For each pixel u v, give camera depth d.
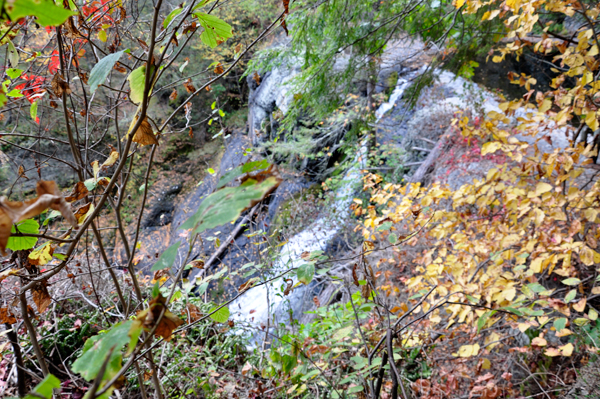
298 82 3.84
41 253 0.88
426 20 3.45
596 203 1.69
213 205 0.39
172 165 10.12
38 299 0.91
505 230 2.11
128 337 0.38
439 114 6.28
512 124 4.71
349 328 1.71
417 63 7.12
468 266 2.09
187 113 1.27
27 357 1.80
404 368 2.15
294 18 3.18
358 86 6.26
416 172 5.71
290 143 6.54
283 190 7.35
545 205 1.80
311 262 1.07
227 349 2.45
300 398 1.97
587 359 2.02
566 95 1.73
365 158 6.11
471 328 2.03
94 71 0.59
